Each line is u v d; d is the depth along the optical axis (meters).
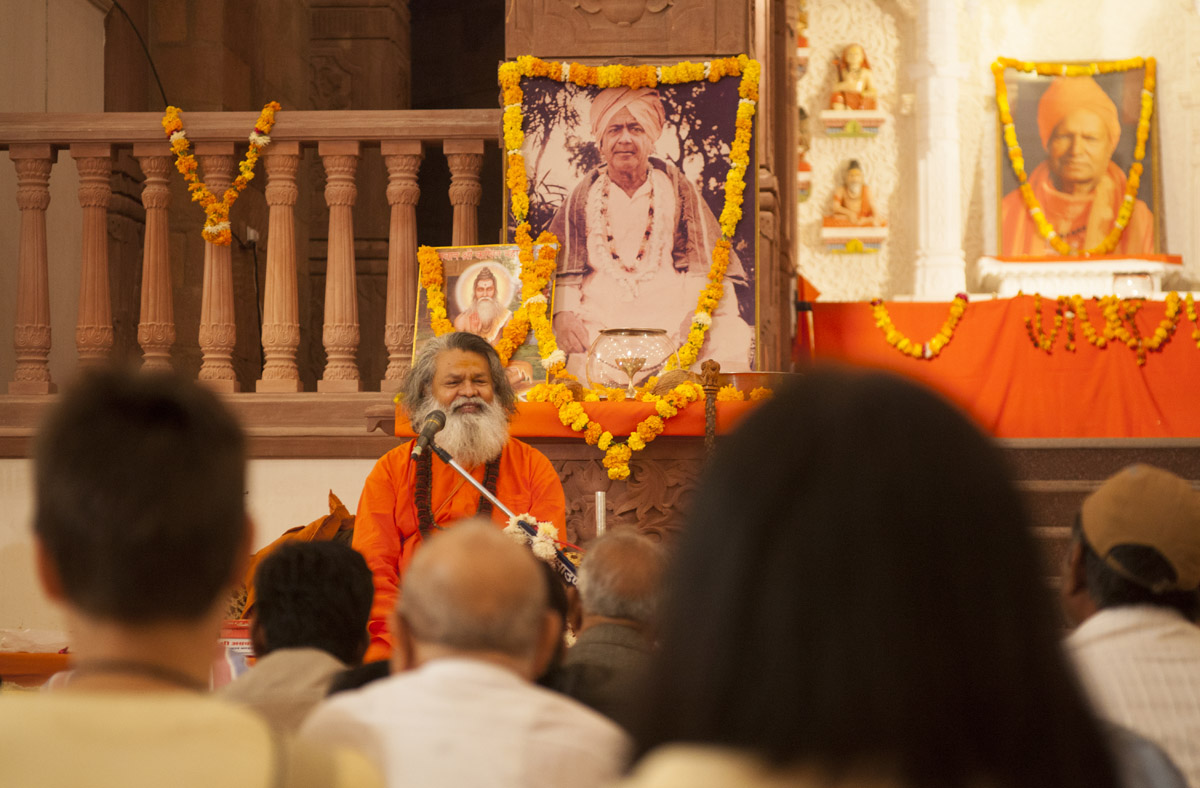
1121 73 14.24
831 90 14.55
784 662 0.86
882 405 0.91
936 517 0.87
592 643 2.35
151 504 1.13
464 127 6.04
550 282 5.86
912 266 14.38
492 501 4.33
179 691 1.14
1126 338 9.42
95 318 6.18
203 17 8.52
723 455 0.93
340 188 6.09
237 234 8.42
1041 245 14.19
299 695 2.24
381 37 10.42
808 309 10.23
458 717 1.68
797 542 0.87
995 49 14.57
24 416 5.99
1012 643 0.87
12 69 7.11
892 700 0.84
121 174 7.97
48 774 0.99
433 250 5.87
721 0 5.93
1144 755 1.42
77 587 1.13
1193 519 1.99
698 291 5.87
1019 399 9.64
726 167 5.89
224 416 1.23
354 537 4.49
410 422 4.84
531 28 5.99
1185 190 14.08
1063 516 5.71
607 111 5.93
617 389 5.25
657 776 0.87
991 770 0.85
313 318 10.12
